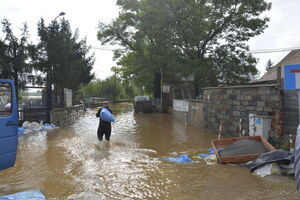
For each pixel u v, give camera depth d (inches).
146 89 1628.9
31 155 312.2
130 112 1120.2
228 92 457.1
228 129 457.1
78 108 908.0
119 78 1664.6
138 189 203.9
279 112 339.0
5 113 203.6
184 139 433.7
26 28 515.8
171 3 854.5
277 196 187.2
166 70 1082.7
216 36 901.2
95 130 532.7
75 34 808.9
